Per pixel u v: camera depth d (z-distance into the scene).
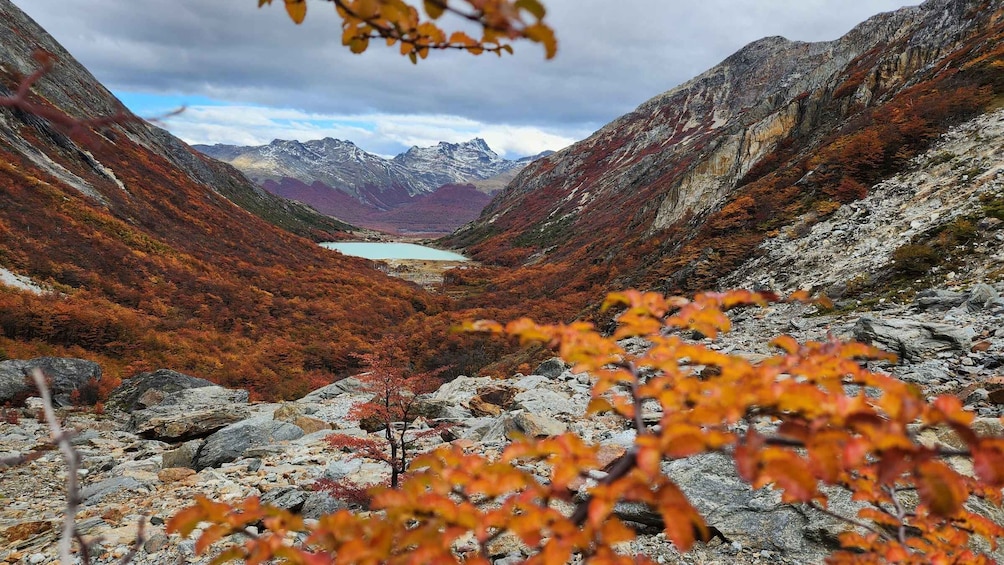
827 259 18.56
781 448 1.36
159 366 32.88
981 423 4.95
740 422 5.93
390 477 7.89
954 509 1.12
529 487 1.55
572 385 13.05
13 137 69.88
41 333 30.11
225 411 15.51
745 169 42.47
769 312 16.41
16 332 29.31
